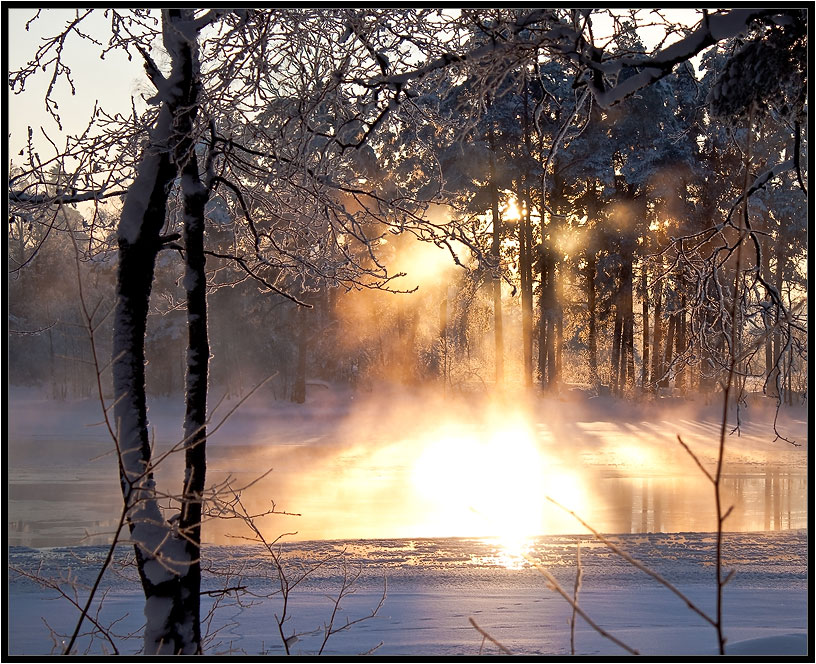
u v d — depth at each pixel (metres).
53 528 16.42
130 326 6.30
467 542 14.14
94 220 8.01
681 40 6.46
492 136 42.12
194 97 6.68
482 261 7.71
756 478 26.23
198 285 6.52
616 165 49.88
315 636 8.25
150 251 6.46
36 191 7.26
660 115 42.12
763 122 7.73
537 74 7.66
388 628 8.68
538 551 13.43
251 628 8.69
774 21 6.56
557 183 47.19
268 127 7.67
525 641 7.97
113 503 20.06
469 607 9.74
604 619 9.16
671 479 25.77
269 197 8.20
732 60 7.46
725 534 14.89
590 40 6.64
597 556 13.07
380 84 6.78
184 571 6.04
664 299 48.09
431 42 7.11
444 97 7.49
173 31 6.53
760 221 35.19
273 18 6.69
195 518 6.07
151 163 6.55
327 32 6.98
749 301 8.53
